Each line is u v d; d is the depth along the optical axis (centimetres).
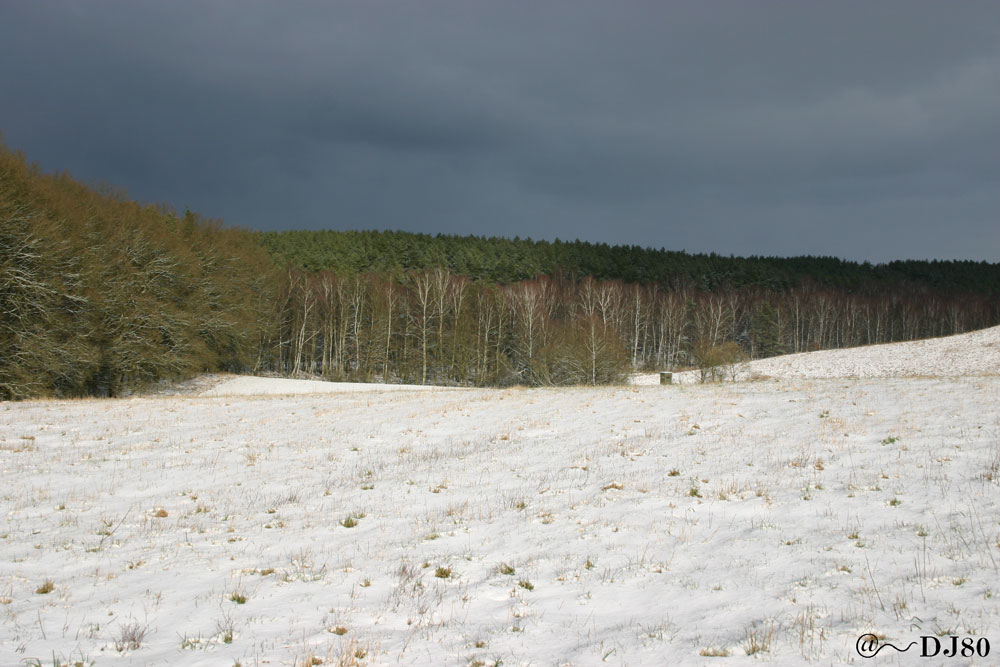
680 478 1280
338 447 1773
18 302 3189
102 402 2670
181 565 912
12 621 708
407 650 621
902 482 1116
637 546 923
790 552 853
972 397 1789
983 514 923
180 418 2242
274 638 656
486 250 12162
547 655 600
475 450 1677
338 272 8806
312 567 899
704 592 741
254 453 1712
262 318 6125
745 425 1728
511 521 1080
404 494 1294
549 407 2258
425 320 6819
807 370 5500
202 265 5072
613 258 12850
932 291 12250
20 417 2206
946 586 692
